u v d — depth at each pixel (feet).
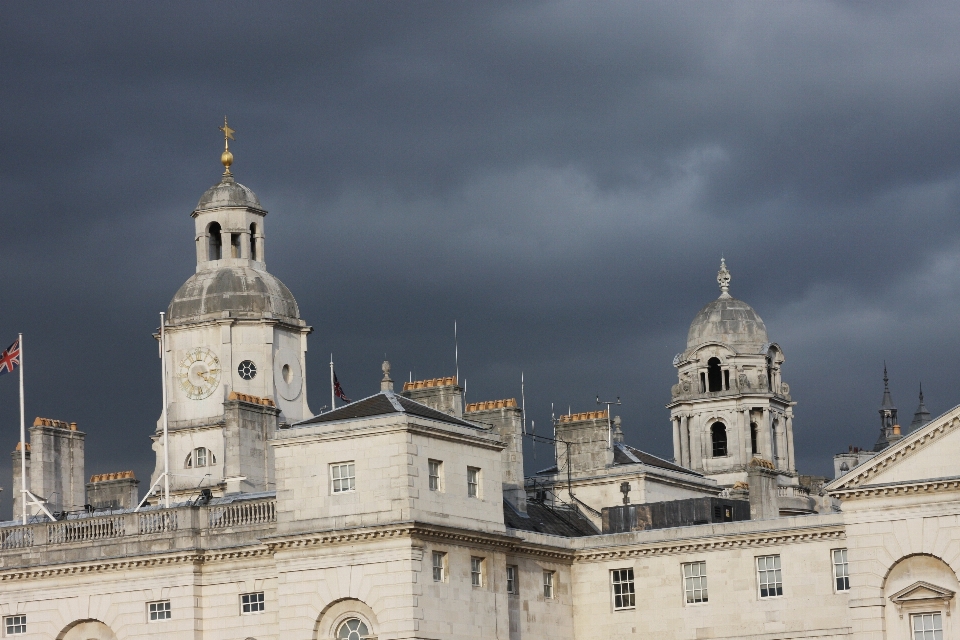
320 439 356.18
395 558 347.77
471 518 364.17
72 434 442.50
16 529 387.55
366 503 351.25
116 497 450.30
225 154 503.20
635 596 391.65
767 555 382.01
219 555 370.12
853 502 359.87
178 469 479.00
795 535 377.91
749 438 593.42
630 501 430.20
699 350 603.26
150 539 374.84
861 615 357.00
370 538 349.61
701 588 386.52
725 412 596.70
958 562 351.05
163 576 372.99
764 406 596.70
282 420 484.74
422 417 356.59
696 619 384.88
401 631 344.90
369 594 348.79
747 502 416.05
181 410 482.69
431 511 353.51
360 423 353.10
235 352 483.92
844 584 374.22
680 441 601.62
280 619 355.15
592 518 428.97
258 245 499.51
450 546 358.23
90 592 378.53
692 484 456.86
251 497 380.58
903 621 354.74
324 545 353.31
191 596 370.12
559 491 435.94
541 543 386.93
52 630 380.17
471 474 368.48
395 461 350.23
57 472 437.58
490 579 367.86
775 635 377.71
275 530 367.45
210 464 475.72
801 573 377.71
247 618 367.25
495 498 372.99
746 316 605.31
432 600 350.84
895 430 460.14
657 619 388.37
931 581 353.31
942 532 352.90
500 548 371.97
